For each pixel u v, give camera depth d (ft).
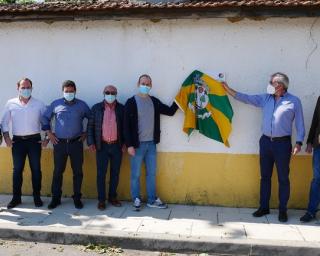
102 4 22.26
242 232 19.15
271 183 22.26
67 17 22.57
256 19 21.63
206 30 22.12
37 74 23.82
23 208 22.27
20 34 23.73
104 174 22.16
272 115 20.39
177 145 22.81
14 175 22.30
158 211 21.90
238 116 22.27
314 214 20.58
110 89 21.72
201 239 18.31
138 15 21.95
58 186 22.43
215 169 22.63
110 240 18.72
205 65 22.29
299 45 21.65
